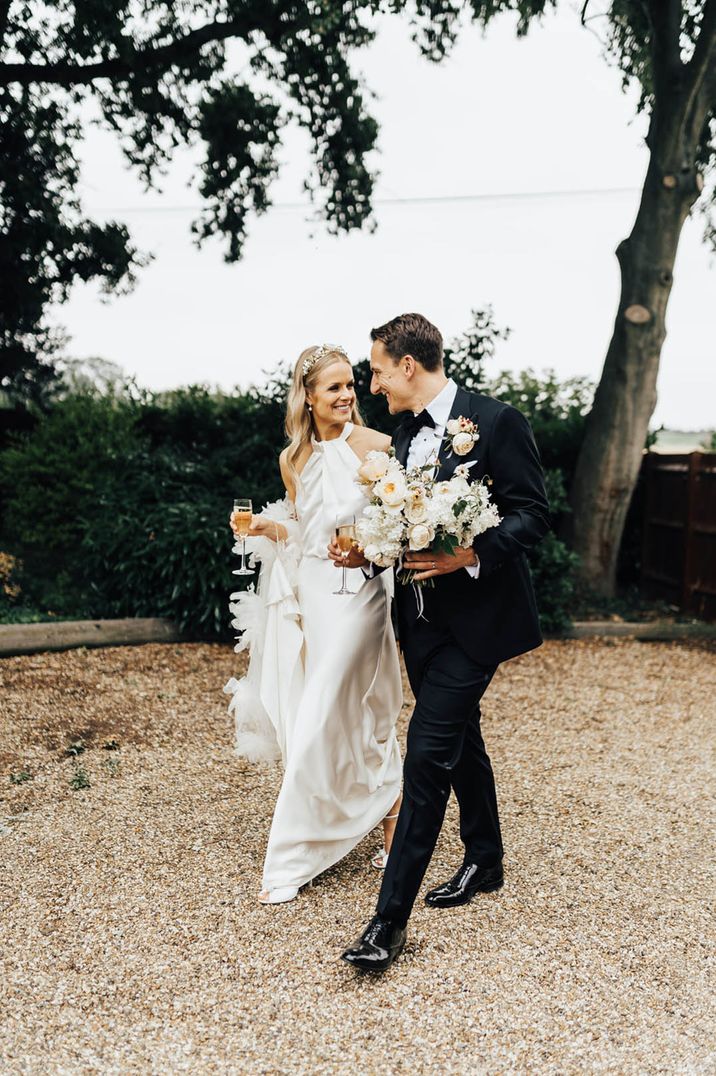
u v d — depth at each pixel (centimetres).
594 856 344
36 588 777
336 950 271
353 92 991
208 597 655
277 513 331
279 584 321
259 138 1012
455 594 265
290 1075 215
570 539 879
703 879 327
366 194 1062
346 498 307
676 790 419
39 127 943
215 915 290
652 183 814
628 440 850
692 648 733
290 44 894
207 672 596
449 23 891
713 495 820
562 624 746
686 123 792
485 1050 226
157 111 948
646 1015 242
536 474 263
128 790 398
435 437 271
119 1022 234
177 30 866
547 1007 244
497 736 498
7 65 861
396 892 254
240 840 347
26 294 992
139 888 307
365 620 302
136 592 685
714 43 756
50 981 251
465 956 269
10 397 1096
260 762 349
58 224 981
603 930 288
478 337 777
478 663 264
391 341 269
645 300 828
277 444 772
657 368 847
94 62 880
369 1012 240
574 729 516
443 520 242
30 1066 216
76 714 500
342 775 304
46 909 292
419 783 259
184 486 738
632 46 891
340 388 309
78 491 834
